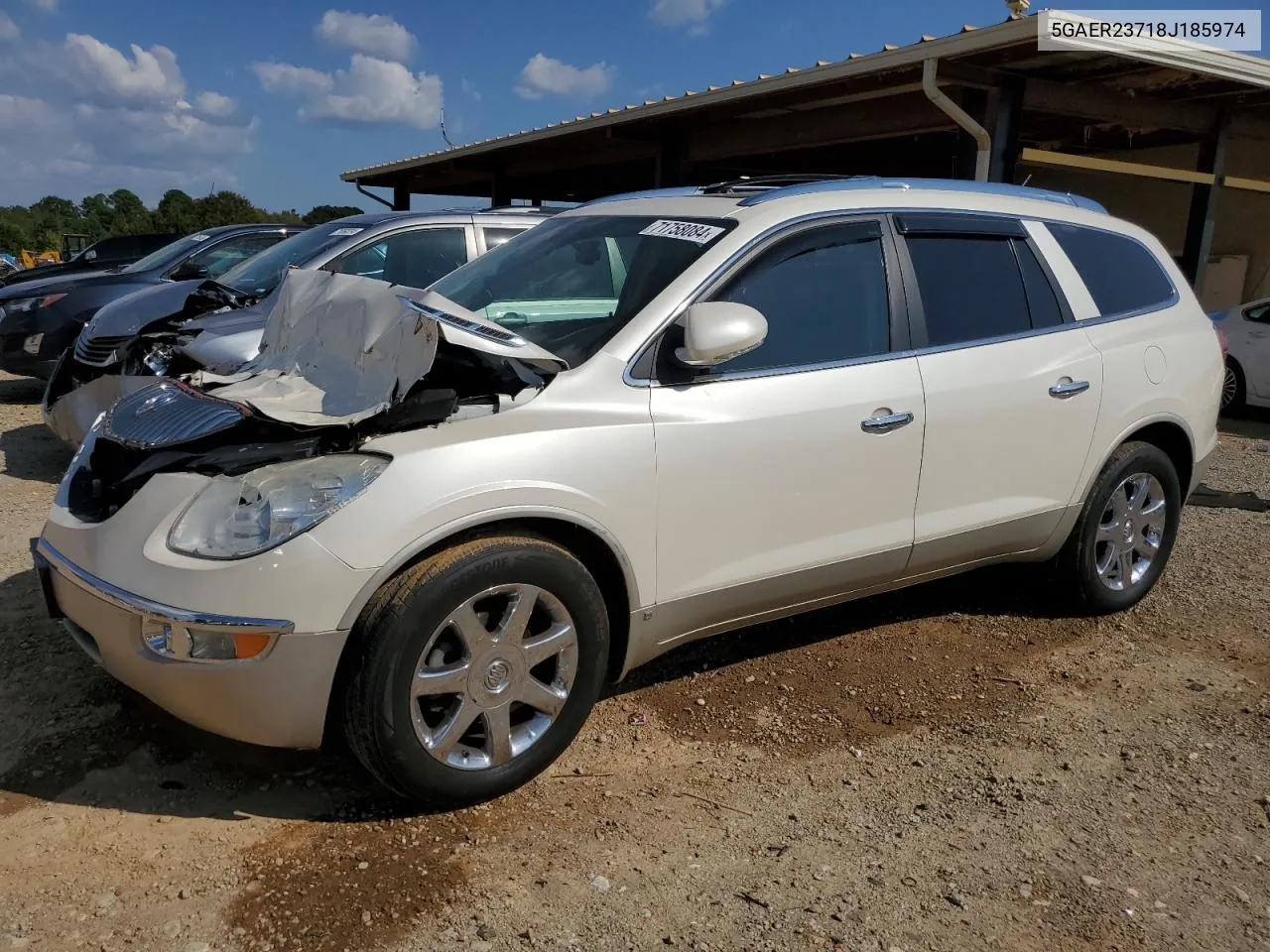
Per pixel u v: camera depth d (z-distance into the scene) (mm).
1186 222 14219
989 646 4332
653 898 2635
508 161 17422
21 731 3350
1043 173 15211
